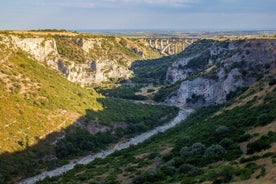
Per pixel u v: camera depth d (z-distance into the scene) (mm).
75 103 147125
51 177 98688
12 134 112875
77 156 120875
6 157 104688
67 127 131000
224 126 86375
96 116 147500
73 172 98438
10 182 97125
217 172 57312
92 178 87438
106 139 136250
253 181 48312
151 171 73875
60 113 135250
